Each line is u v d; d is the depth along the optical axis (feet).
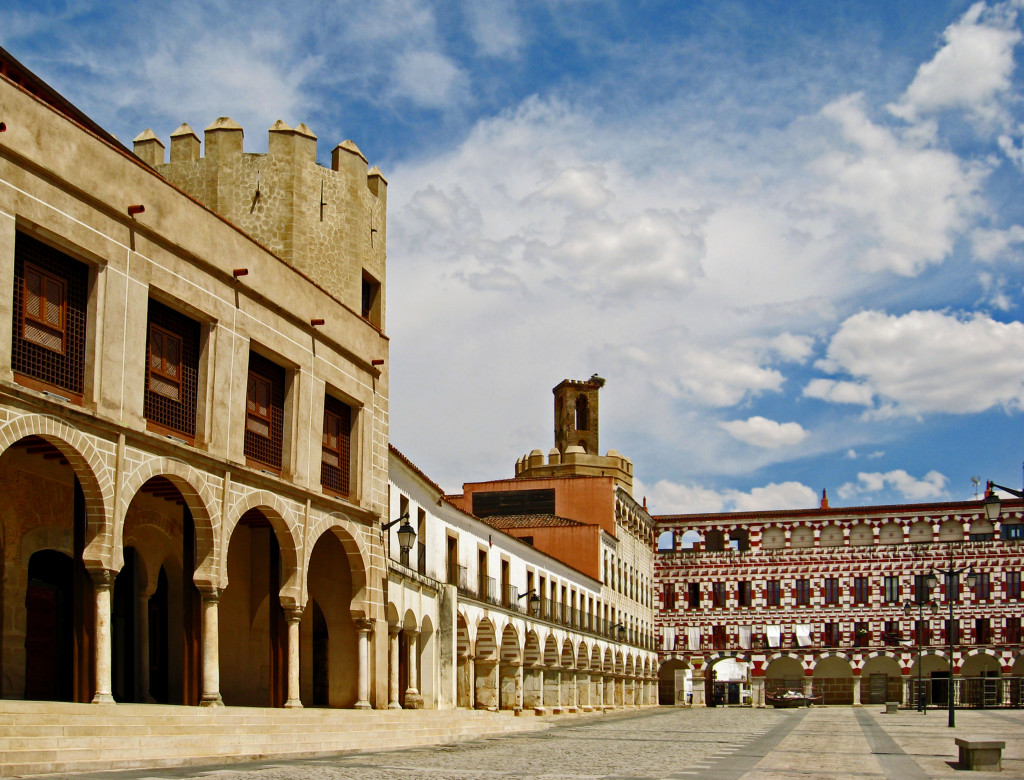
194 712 79.87
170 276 87.97
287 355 104.73
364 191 128.47
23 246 75.66
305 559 105.09
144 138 122.42
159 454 85.10
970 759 79.97
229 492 93.66
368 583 117.50
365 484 119.24
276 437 105.19
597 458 325.62
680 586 351.67
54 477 89.04
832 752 100.48
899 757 93.76
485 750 95.14
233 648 111.75
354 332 119.24
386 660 120.37
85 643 81.00
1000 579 328.49
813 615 341.00
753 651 341.82
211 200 117.70
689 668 345.51
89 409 78.28
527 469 329.72
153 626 104.32
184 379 91.86
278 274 104.17
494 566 186.80
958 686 294.46
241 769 65.16
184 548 93.25
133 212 83.25
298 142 120.37
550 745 105.09
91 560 78.02
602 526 284.61
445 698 151.12
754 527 351.05
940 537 336.70
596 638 258.37
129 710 76.07
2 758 56.70
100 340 79.97
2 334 70.79
